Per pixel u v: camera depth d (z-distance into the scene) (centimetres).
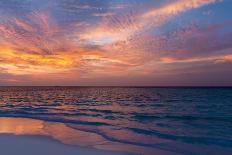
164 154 780
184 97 4859
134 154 760
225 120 1678
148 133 1142
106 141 944
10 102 3503
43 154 729
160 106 2906
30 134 1059
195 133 1173
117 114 2044
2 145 838
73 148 811
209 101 3684
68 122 1495
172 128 1329
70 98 4700
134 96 5509
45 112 2144
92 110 2389
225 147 892
